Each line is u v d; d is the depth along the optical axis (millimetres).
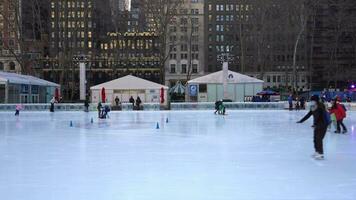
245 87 57250
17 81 51219
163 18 70250
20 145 17406
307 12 78312
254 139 19328
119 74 143875
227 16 145000
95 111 48969
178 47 148250
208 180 10281
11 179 10477
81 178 10570
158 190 9250
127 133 22469
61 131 23828
